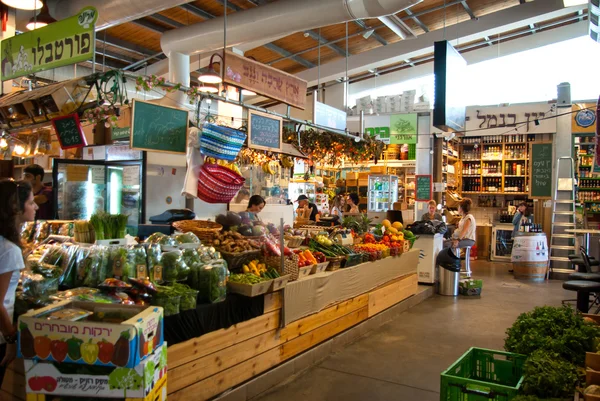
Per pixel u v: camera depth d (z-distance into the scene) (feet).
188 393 10.58
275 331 13.52
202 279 11.28
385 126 40.60
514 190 41.86
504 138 42.11
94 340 6.50
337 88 47.24
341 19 21.09
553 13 34.73
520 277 32.53
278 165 25.89
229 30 23.35
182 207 20.27
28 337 6.69
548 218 39.55
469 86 43.93
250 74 17.20
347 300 17.49
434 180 40.86
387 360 15.38
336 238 19.54
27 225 12.55
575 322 10.15
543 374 8.20
